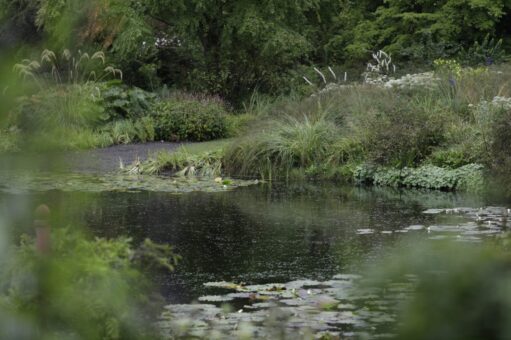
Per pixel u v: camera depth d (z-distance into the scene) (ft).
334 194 40.93
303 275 22.89
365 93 54.49
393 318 5.79
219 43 77.05
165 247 11.66
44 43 8.41
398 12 91.66
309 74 80.84
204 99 69.56
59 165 8.41
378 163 45.16
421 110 47.19
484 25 86.58
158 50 77.82
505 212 33.40
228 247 27.48
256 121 55.62
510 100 46.83
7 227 7.66
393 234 29.14
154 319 10.47
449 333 4.81
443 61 71.10
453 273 4.95
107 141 61.57
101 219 33.12
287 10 76.38
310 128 49.34
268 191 42.27
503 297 4.75
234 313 17.66
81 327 7.87
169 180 46.47
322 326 16.16
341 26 94.68
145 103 67.72
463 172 42.06
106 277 9.34
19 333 6.93
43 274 7.95
